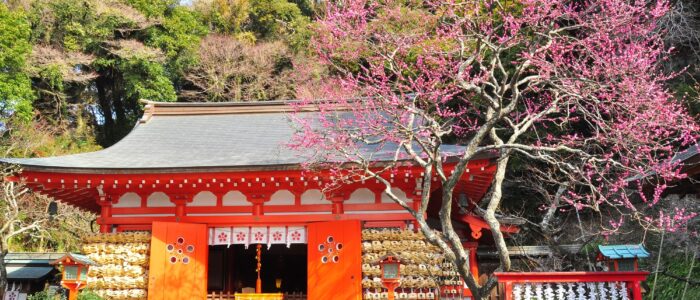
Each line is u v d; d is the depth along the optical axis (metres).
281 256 18.19
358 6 10.26
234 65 33.72
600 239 16.77
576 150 9.04
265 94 33.78
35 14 29.50
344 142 10.16
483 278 13.54
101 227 12.54
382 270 10.80
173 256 12.09
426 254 11.80
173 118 16.70
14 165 12.48
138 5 32.28
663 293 14.43
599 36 10.15
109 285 11.95
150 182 11.72
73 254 10.53
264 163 11.51
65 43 29.89
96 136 33.84
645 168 10.76
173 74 33.47
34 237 22.38
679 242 14.82
